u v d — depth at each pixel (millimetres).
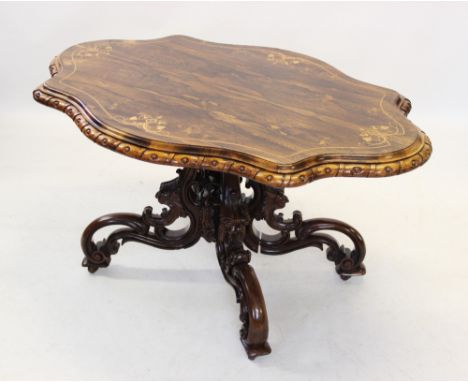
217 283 1902
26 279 1840
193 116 1378
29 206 2189
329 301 1857
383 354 1677
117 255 1988
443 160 2707
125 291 1833
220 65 1738
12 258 1920
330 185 2492
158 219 1807
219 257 1751
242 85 1604
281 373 1597
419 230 2227
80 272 1894
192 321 1744
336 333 1738
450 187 2516
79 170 2461
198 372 1581
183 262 1982
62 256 1953
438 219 2301
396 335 1744
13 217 2117
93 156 2574
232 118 1389
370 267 2012
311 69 1776
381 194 2447
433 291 1919
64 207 2205
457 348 1708
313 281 1938
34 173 2402
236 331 1723
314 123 1399
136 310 1765
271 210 1772
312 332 1734
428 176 2584
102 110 1353
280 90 1595
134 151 1242
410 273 1995
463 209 2371
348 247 2117
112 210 2221
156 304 1795
